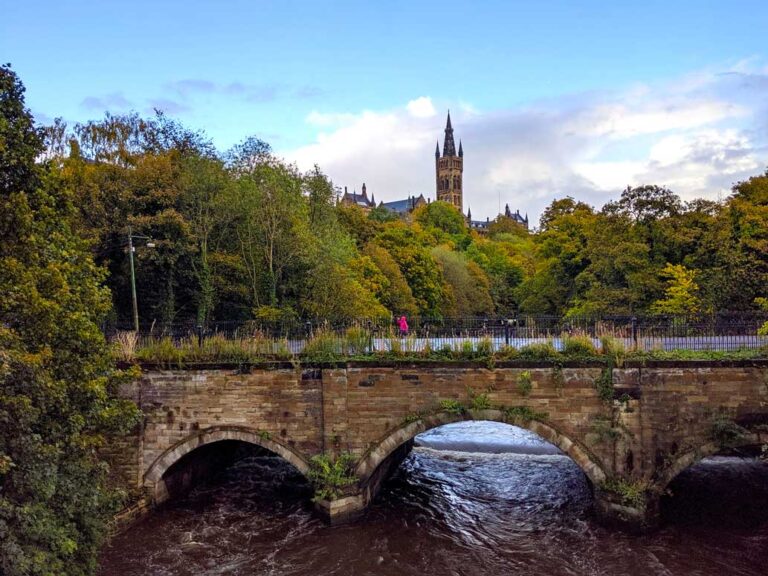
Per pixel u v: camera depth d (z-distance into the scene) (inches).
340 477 749.3
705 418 674.8
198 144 1600.6
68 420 505.4
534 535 735.7
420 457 1123.9
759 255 1259.8
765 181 1565.0
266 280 1418.6
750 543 688.4
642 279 1405.0
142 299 1240.8
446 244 3435.0
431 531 748.6
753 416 663.8
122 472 797.2
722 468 986.1
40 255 527.5
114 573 639.1
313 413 770.2
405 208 7377.0
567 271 1817.2
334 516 750.5
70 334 518.9
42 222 524.4
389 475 976.9
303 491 927.0
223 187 1354.6
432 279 2503.7
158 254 1184.8
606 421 698.2
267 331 863.7
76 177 1179.3
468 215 7775.6
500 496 893.8
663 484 689.0
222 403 788.6
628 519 689.6
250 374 782.5
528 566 650.2
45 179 544.4
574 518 773.3
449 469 1042.7
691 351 695.1
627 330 764.0
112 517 652.1
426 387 742.5
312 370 767.1
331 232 1604.3
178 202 1305.4
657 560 644.7
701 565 635.5
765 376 658.8
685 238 1439.5
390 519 784.9
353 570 646.5
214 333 892.6
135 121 1475.1
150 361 796.0
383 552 688.4
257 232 1409.9
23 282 469.1
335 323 882.1
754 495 853.2
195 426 792.9
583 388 706.8
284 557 678.5
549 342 729.6
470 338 788.0
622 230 1514.5
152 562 665.6
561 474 1003.3
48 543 457.4
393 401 749.9
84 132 1381.6
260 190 1387.8
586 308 1450.5
